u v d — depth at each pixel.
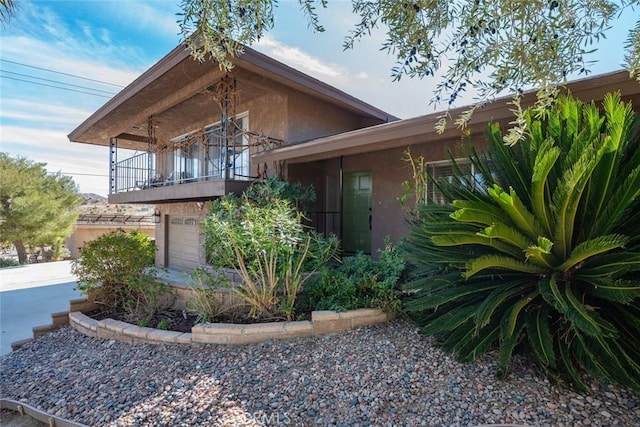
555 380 2.50
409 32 1.86
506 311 2.75
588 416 2.21
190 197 7.21
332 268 5.04
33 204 16.23
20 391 3.50
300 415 2.54
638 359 2.39
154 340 4.21
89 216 20.23
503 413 2.30
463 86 1.92
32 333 5.74
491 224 2.59
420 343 3.41
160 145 9.23
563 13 1.60
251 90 6.98
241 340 3.86
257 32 1.91
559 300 2.29
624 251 2.49
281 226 4.17
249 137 7.57
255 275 4.30
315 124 7.48
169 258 9.73
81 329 5.22
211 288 4.59
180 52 5.62
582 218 2.66
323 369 3.13
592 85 3.32
